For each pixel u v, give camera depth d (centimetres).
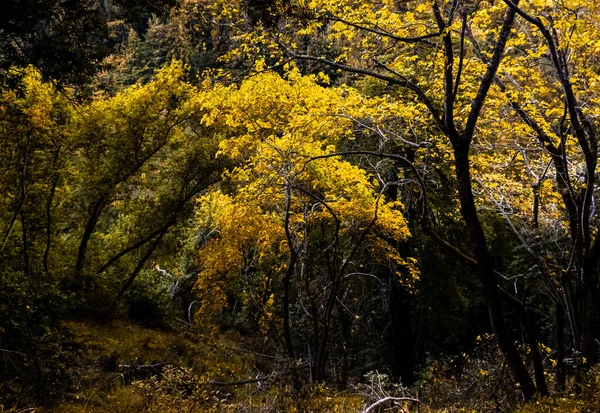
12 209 1562
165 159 1920
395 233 1231
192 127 1867
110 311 1714
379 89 1231
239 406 738
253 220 1248
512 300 624
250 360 1580
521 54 759
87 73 840
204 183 1933
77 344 756
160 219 1898
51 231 1812
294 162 1036
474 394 710
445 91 589
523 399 582
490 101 808
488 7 694
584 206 657
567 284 720
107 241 2130
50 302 713
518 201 891
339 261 1387
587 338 650
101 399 796
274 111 945
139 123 1714
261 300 1495
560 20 574
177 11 827
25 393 650
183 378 756
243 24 674
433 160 1016
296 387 796
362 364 1731
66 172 1648
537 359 607
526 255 1368
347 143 1384
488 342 962
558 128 776
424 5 570
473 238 585
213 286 1573
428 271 1587
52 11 730
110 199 1805
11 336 630
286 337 1138
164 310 2017
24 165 1509
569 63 724
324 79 896
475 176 897
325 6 634
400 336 1550
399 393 705
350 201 1205
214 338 1869
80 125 1638
